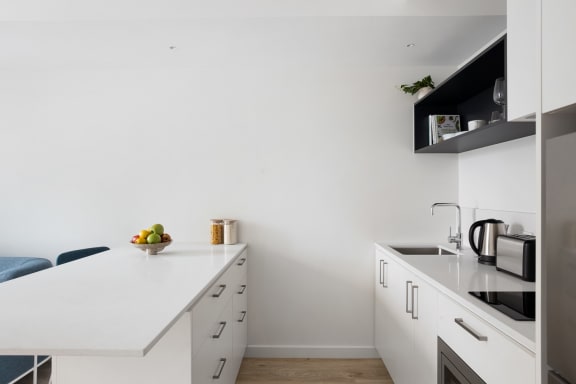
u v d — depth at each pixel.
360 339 2.81
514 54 1.25
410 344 1.94
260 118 2.82
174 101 2.84
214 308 1.63
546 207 0.84
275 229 2.82
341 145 2.81
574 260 0.74
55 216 2.86
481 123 2.00
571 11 0.80
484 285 1.49
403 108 2.81
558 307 0.80
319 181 2.81
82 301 1.27
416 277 1.84
